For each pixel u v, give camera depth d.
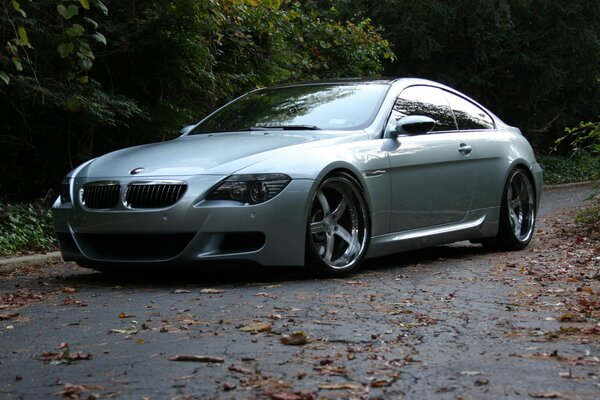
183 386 3.56
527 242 8.88
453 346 4.22
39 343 4.48
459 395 3.38
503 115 29.39
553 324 4.74
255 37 13.95
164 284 6.48
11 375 3.83
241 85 13.58
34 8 10.24
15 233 9.82
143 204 6.31
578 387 3.47
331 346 4.23
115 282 6.72
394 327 4.67
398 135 7.37
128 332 4.67
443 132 7.99
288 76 14.24
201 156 6.54
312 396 3.34
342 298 5.63
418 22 23.78
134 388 3.55
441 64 26.11
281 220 6.25
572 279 6.37
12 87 10.74
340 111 7.43
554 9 25.62
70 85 10.63
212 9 11.47
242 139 6.95
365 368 3.80
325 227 6.55
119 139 12.27
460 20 24.45
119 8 11.34
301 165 6.41
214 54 12.88
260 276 6.71
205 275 6.86
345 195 6.74
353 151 6.84
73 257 6.77
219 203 6.18
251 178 6.23
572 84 28.12
